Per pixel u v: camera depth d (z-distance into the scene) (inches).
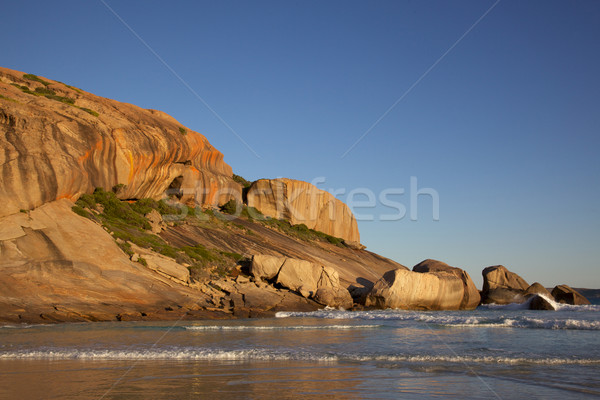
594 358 554.6
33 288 1048.2
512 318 1101.1
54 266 1111.0
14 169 1197.1
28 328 897.5
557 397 362.9
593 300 3690.9
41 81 1867.6
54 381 412.2
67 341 697.6
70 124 1478.8
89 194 1528.1
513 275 2269.9
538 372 468.8
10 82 1781.5
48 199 1262.3
